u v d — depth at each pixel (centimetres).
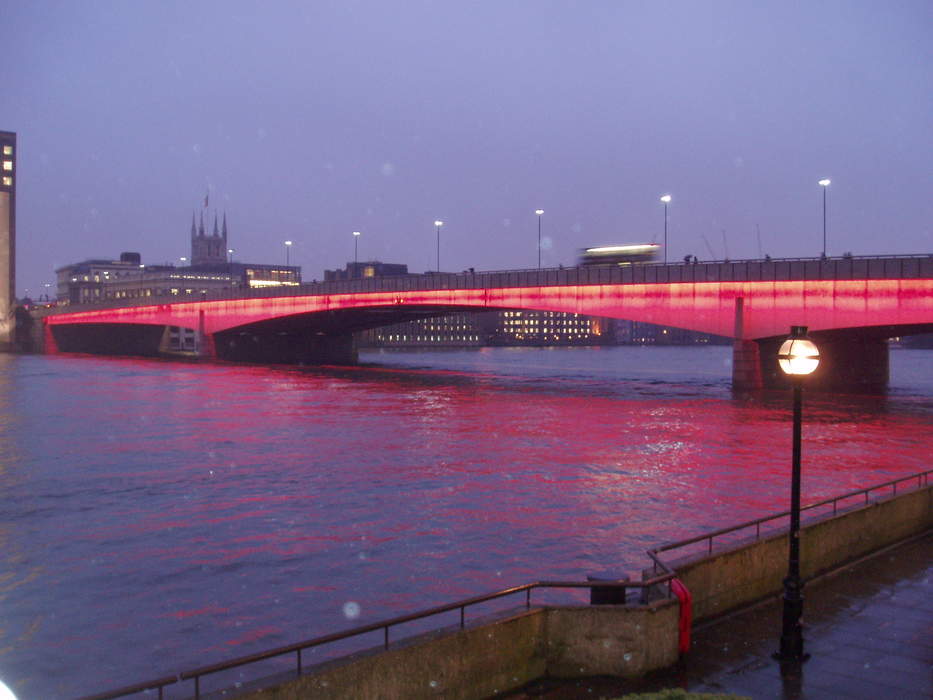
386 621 1196
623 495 3828
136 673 1978
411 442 5538
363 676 1119
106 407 7775
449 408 7712
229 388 10031
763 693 1216
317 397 8844
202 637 2194
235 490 4031
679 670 1296
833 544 1795
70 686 1908
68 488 4100
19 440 5703
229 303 14638
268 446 5394
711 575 1514
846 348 9269
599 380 12188
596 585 1316
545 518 3397
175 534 3222
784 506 3572
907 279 7044
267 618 2322
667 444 5378
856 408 7469
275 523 3372
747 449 5150
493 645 1234
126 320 17338
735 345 8325
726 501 3684
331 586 2586
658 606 1286
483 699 1220
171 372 13088
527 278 9850
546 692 1240
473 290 10425
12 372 12925
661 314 8762
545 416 7012
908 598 1608
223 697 1026
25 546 3067
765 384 8919
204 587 2592
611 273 9075
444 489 4006
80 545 3078
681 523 3303
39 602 2467
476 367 16712
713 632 1448
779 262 7831
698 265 8425
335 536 3164
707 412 7244
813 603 1585
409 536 3144
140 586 2606
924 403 7906
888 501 1972
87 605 2439
